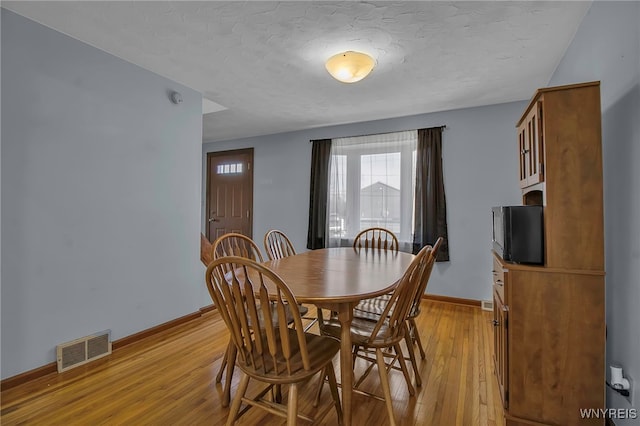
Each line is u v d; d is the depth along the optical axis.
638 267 1.29
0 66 1.76
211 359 2.18
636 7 1.29
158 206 2.66
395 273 1.74
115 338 2.33
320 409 1.65
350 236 4.02
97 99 2.22
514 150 3.20
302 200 4.50
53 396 1.73
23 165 1.85
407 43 2.10
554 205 1.45
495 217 1.97
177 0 1.68
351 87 2.87
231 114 3.72
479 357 2.19
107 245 2.29
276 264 2.02
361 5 1.71
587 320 1.40
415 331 2.14
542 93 1.46
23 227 1.85
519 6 1.71
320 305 1.39
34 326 1.90
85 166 2.15
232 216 5.12
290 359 1.26
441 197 3.45
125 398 1.72
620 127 1.43
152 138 2.60
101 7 1.75
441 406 1.66
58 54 2.01
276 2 1.69
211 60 2.39
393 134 3.79
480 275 3.33
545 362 1.44
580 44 1.88
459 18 1.81
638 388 1.28
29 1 1.70
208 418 1.57
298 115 3.73
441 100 3.17
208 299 3.19
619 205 1.45
